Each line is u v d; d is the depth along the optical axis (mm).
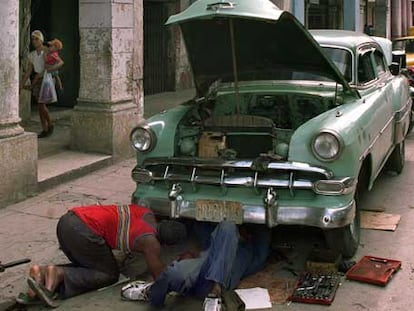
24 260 4891
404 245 5688
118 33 8727
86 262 4750
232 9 5098
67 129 10367
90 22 8664
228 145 5453
